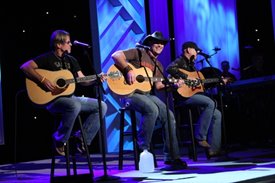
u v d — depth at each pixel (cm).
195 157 529
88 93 715
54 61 446
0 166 609
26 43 679
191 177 402
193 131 559
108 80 472
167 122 481
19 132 669
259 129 729
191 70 544
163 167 473
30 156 684
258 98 723
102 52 691
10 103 662
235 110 738
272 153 576
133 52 490
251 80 717
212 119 543
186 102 535
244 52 927
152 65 501
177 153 480
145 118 473
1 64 651
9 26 662
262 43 933
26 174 507
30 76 427
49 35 702
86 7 738
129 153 685
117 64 475
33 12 687
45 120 696
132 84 479
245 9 938
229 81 545
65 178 390
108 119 701
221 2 888
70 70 456
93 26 689
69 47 453
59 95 432
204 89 544
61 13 715
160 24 776
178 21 815
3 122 635
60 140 427
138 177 421
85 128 451
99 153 720
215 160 524
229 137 749
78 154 502
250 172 416
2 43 654
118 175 449
